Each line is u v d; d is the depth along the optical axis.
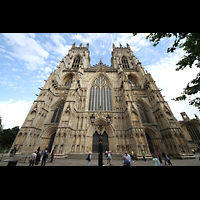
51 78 37.19
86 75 44.72
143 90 39.75
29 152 24.84
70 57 57.47
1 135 61.94
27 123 27.00
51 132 30.59
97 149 28.30
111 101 37.09
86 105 35.09
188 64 10.48
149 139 30.88
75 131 29.19
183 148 24.05
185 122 56.66
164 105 30.70
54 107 35.50
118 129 29.95
